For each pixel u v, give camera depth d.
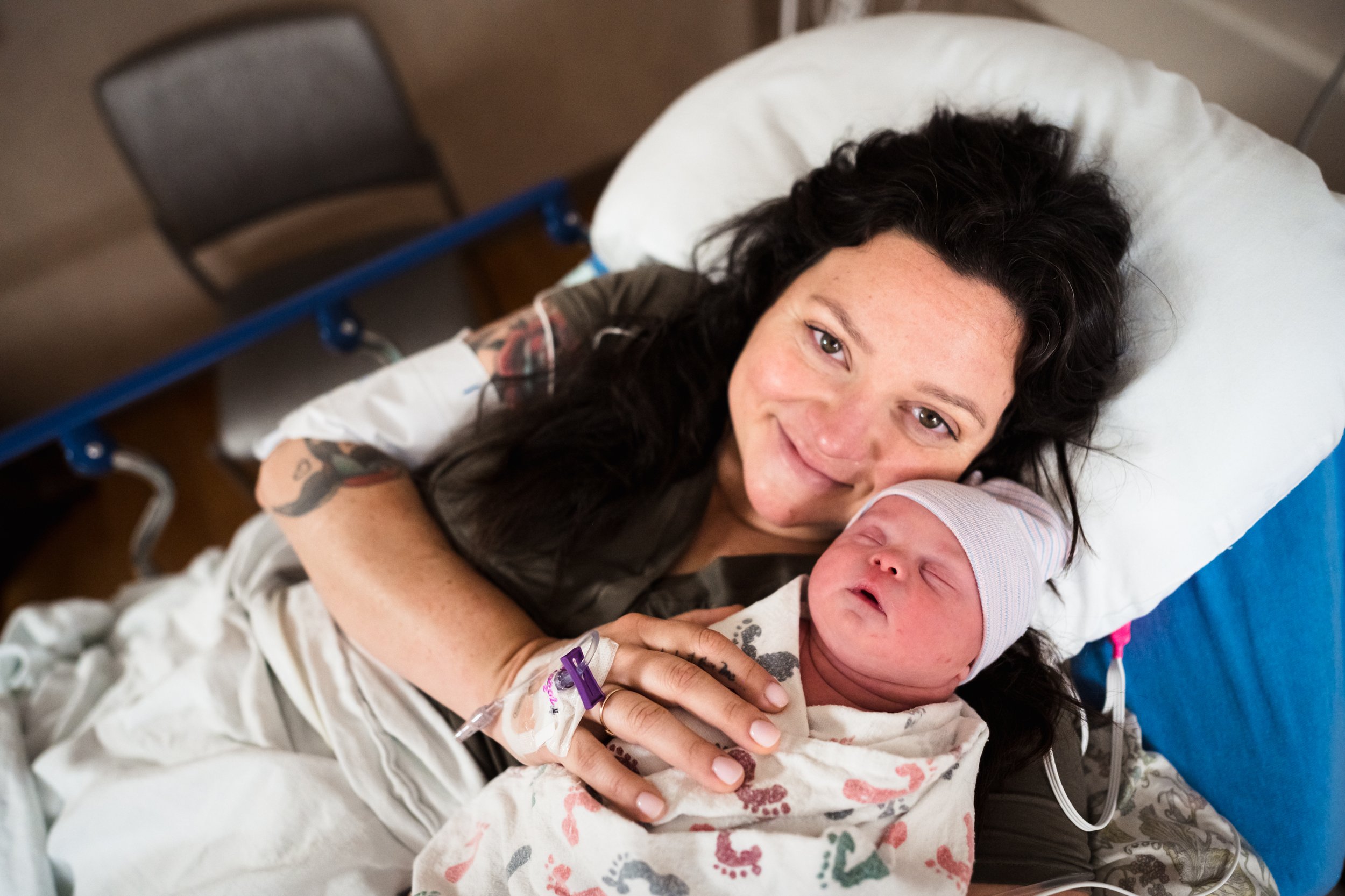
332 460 0.90
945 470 0.79
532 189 1.28
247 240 2.17
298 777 0.80
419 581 0.84
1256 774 0.84
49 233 1.95
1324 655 0.79
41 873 0.83
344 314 1.22
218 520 1.97
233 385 1.56
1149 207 0.85
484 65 2.11
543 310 1.00
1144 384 0.82
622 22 2.14
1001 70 0.99
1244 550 0.83
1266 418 0.76
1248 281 0.78
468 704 0.80
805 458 0.79
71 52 1.77
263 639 0.90
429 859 0.71
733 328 0.96
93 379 2.18
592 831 0.64
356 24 1.65
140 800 0.82
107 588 1.87
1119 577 0.83
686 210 1.14
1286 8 0.89
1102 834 0.82
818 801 0.65
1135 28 1.04
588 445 0.92
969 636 0.68
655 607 0.84
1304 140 0.90
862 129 1.06
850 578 0.69
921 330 0.73
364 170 1.81
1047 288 0.73
